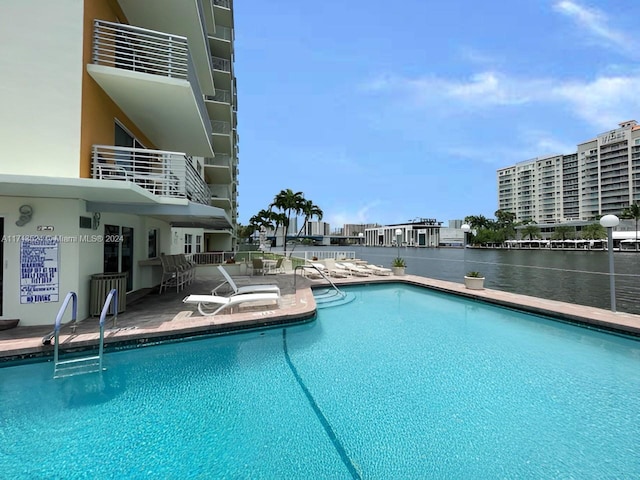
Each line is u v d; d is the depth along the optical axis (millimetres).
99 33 7574
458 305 10539
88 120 7340
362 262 21422
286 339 6922
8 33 6625
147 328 6418
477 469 3014
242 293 9516
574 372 5234
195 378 5012
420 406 4160
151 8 10141
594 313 7805
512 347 6434
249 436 3539
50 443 3416
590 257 66875
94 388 4656
